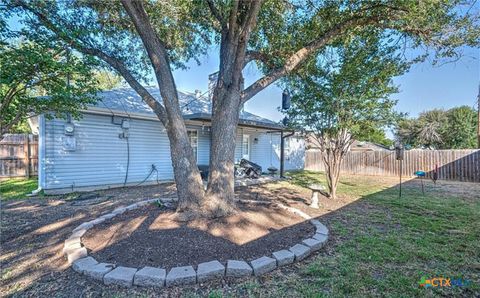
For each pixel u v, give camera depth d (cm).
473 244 376
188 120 1011
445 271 294
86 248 328
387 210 589
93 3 500
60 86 422
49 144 748
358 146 2655
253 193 773
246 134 1377
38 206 593
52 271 289
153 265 283
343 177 1389
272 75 494
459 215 546
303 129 756
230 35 440
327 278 275
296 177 1265
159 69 423
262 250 327
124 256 301
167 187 888
